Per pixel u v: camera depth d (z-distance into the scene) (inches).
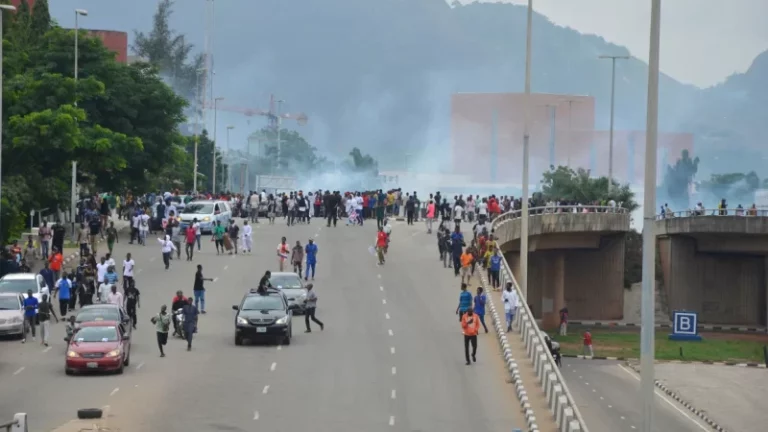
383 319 2603.3
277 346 2266.2
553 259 5246.1
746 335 4894.2
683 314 4557.1
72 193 3676.2
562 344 4347.9
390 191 5027.1
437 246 3841.0
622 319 5388.8
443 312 2706.7
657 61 1143.0
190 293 2837.1
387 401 1769.2
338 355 2172.7
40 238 3201.3
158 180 5472.4
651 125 1147.9
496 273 3026.6
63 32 3934.5
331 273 3270.2
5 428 1473.9
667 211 5457.7
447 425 1599.4
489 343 2305.6
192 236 3395.7
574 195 6432.1
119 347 1969.7
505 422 1620.3
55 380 1899.6
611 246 5354.3
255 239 3912.4
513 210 4397.1
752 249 5002.5
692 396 3102.9
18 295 2346.2
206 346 2255.2
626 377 3314.5
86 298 2527.1
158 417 1622.8
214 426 1571.1
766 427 2652.6
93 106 3949.3
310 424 1598.2
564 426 1440.7
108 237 3351.4
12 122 3120.1
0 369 1999.3
